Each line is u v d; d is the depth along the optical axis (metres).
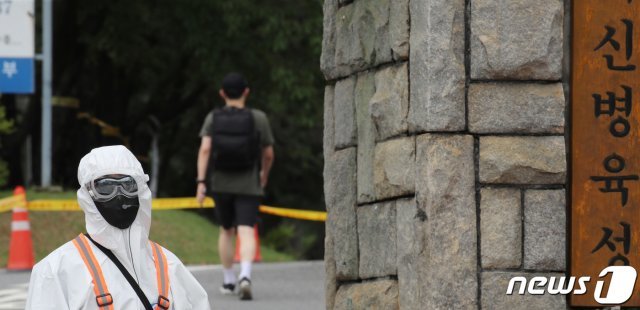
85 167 12.45
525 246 14.83
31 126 62.94
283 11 64.44
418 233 14.83
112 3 63.69
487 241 14.74
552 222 14.86
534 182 14.82
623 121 14.91
